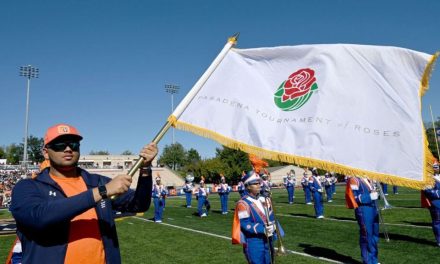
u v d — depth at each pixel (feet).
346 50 10.77
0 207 99.86
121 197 9.65
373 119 10.16
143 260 30.14
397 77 10.20
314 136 10.40
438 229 30.48
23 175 140.56
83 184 8.89
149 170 9.36
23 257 7.80
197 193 65.36
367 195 24.61
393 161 9.80
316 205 52.37
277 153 10.57
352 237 36.29
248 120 11.09
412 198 72.64
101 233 8.46
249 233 19.01
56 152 8.46
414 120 9.86
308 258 28.19
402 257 27.43
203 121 11.09
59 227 7.86
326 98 10.59
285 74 11.28
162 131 10.00
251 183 19.47
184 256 31.04
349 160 10.02
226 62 11.74
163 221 56.80
